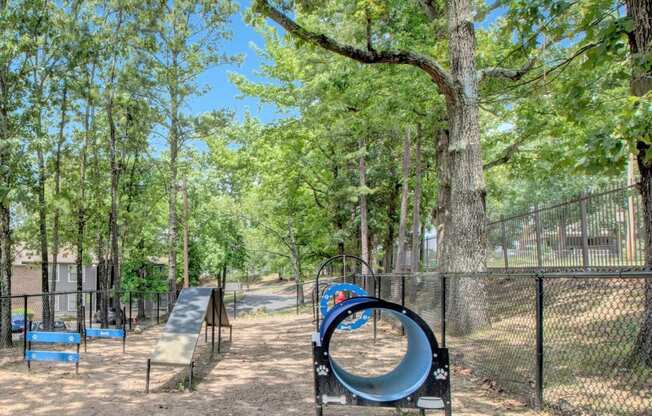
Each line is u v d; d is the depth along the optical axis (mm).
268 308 34312
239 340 12016
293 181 25969
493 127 18781
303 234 32688
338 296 14445
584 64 6246
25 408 5891
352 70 14609
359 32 10312
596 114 7422
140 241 27875
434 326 10102
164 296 33250
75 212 17984
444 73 9977
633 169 10359
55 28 14289
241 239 40969
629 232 9195
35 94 14047
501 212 39875
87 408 5840
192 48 19844
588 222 10688
